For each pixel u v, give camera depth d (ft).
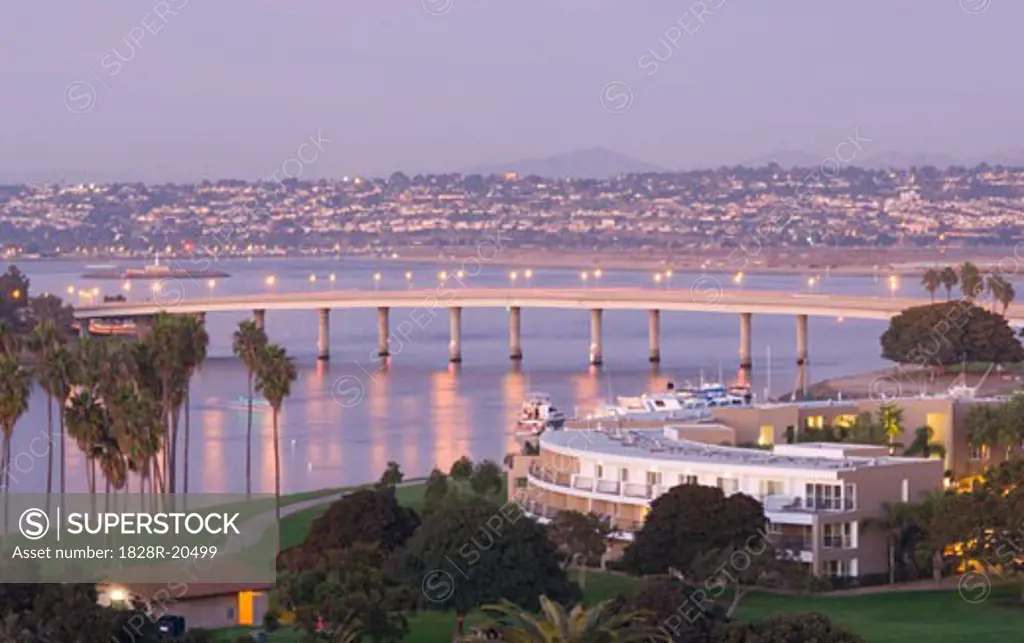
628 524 652.07
